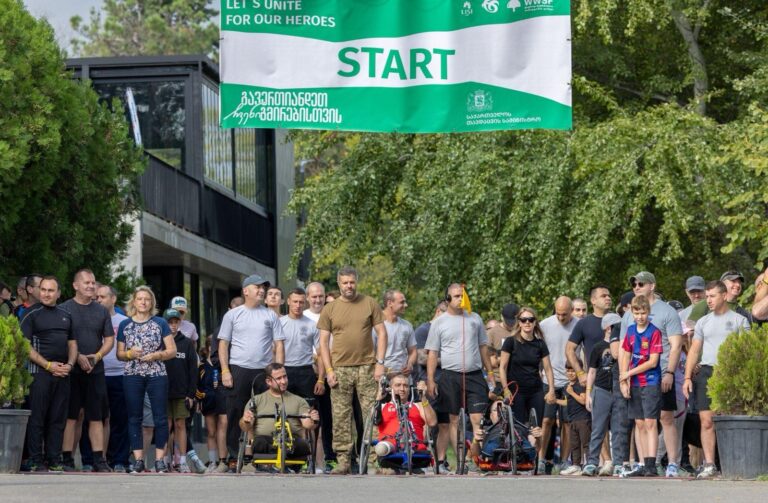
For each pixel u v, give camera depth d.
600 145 48.66
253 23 34.41
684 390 30.06
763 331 27.84
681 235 52.78
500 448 31.98
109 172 42.28
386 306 35.47
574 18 52.41
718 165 46.84
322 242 58.22
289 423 31.16
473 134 52.97
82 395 31.80
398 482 25.12
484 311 54.22
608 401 32.09
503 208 52.72
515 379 34.00
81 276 31.53
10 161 36.16
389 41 34.75
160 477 26.36
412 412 31.27
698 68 53.56
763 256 44.09
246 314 33.31
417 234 54.31
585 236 48.50
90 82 43.03
